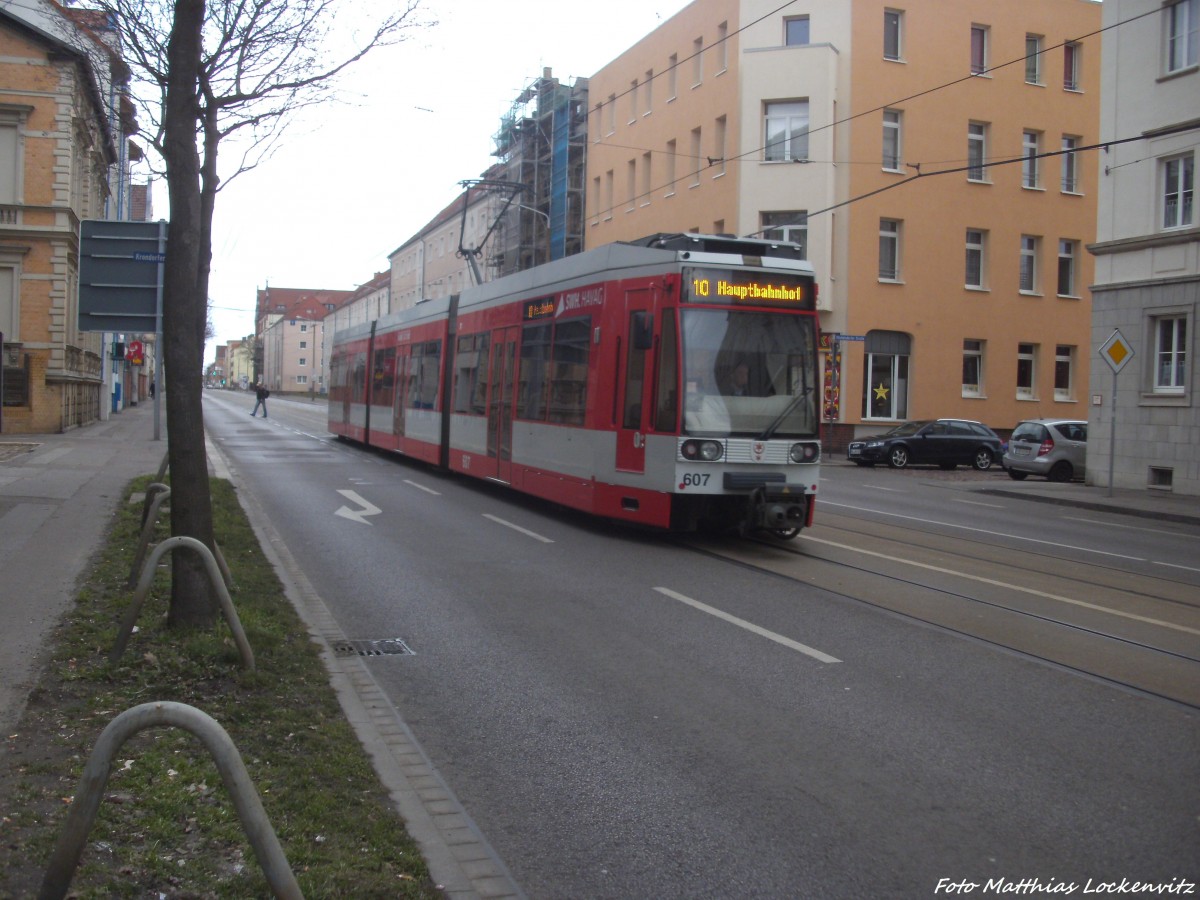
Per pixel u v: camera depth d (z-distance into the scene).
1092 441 24.94
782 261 12.75
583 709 6.35
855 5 36.69
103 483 15.88
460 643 7.90
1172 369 23.17
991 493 23.84
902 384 38.03
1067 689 6.87
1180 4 22.95
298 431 39.16
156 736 5.17
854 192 36.72
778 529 12.59
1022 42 39.34
